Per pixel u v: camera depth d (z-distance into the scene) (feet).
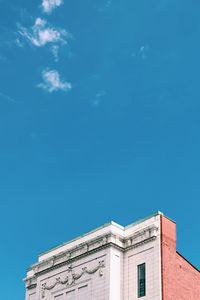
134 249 178.40
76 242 194.59
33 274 212.43
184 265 175.94
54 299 191.01
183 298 169.89
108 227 183.21
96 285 176.24
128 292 173.37
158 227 174.60
